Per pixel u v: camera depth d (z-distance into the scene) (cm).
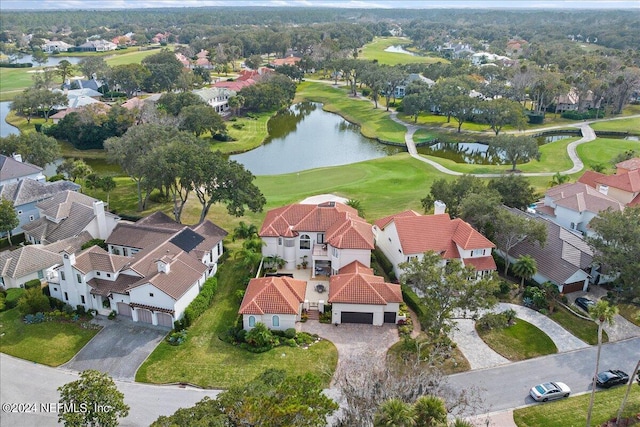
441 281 5306
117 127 13462
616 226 6100
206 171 7712
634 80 17650
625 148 13650
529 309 6309
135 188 10388
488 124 16838
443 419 3516
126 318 6138
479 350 5562
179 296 5853
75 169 9938
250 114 17650
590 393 4919
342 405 4659
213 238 7281
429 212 8962
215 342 5691
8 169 9250
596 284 6888
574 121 17212
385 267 7131
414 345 5466
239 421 3441
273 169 12306
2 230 7500
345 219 7131
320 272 7062
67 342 5681
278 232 7081
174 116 14650
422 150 14438
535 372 5231
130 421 4575
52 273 6475
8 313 6184
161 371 5238
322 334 5844
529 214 8019
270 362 5362
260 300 5831
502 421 4559
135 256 6569
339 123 17500
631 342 5712
